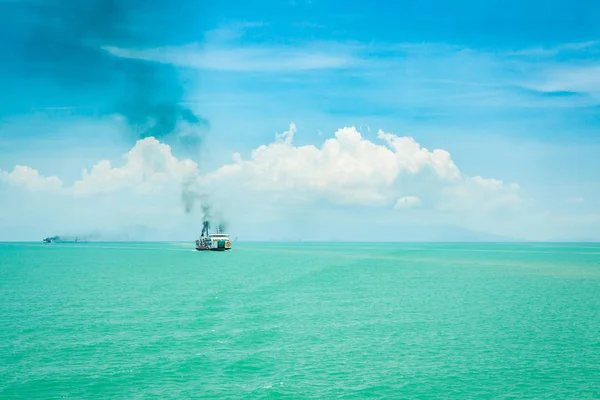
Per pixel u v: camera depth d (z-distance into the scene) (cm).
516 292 7681
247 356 3712
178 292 7544
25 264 14538
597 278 10131
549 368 3450
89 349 3884
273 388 3033
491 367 3472
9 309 5784
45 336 4334
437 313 5622
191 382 3134
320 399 2866
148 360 3594
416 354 3800
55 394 2919
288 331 4594
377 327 4797
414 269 12975
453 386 3091
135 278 9969
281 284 8881
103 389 3000
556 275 10925
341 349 3938
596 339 4303
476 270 12525
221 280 9600
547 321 5134
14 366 3438
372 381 3169
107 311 5662
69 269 12475
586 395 2950
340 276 10675
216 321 5066
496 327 4816
